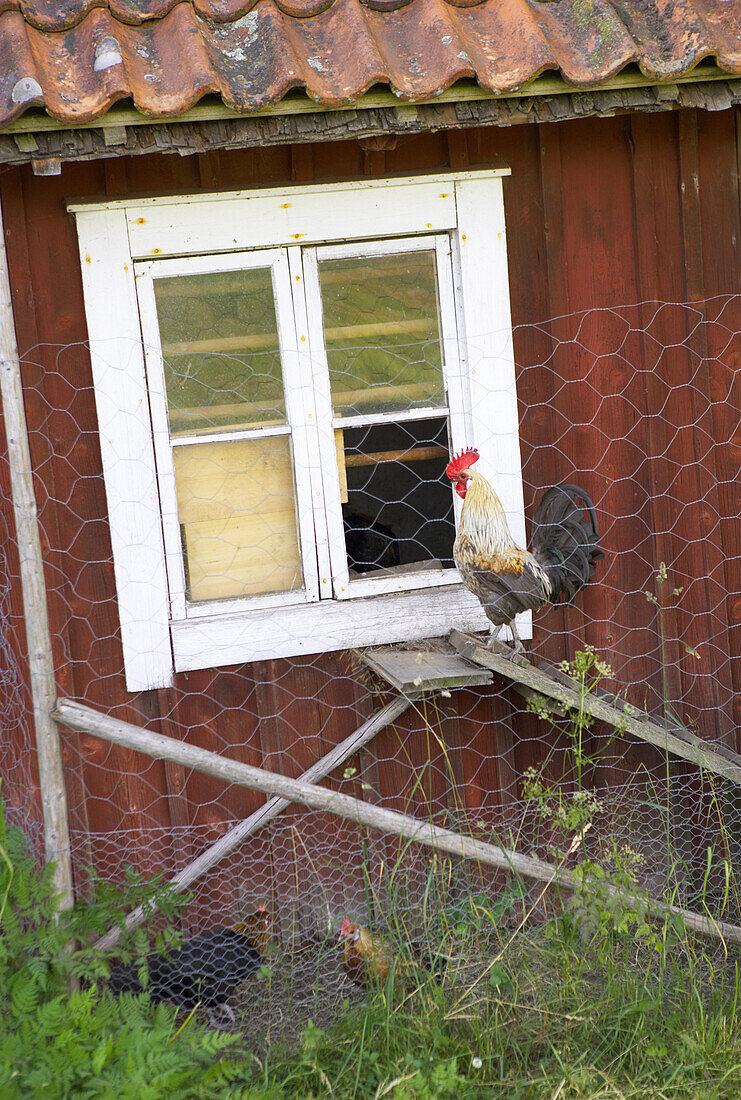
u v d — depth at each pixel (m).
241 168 3.84
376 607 4.11
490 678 3.70
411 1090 2.95
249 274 3.93
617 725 3.91
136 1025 2.99
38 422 3.81
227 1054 3.30
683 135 4.10
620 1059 3.17
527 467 4.21
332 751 4.09
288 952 3.94
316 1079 3.14
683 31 3.62
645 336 4.20
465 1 3.76
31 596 3.13
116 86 3.15
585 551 4.01
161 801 4.08
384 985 3.56
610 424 4.24
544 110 3.63
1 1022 2.95
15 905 3.31
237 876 4.18
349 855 4.25
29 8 3.46
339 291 4.02
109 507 3.87
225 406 4.02
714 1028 3.27
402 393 4.13
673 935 3.72
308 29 3.64
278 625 4.04
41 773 3.21
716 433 4.36
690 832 4.45
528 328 4.12
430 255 4.05
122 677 4.00
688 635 4.42
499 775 4.30
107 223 3.73
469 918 4.01
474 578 3.79
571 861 4.37
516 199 4.04
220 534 4.12
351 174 3.91
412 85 3.38
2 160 3.29
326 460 4.07
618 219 4.13
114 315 3.79
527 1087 3.08
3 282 3.05
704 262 4.23
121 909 3.81
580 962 3.56
